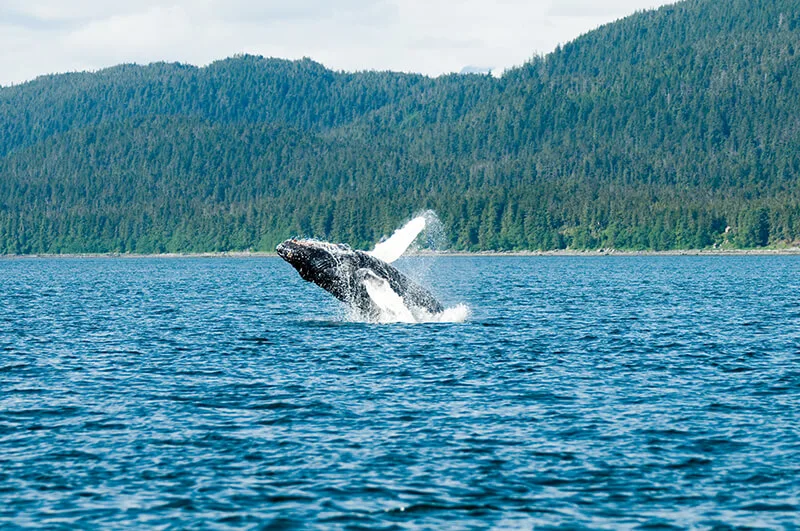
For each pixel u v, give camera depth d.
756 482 77.00
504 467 81.19
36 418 98.69
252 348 148.75
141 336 170.12
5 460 83.75
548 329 175.38
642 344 153.75
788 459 82.44
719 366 129.75
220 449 86.69
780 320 198.00
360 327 166.00
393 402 105.00
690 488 76.00
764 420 96.00
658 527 68.69
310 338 158.50
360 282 152.62
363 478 78.69
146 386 115.69
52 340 164.62
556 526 69.00
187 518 70.62
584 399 106.62
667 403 104.31
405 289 163.00
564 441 88.62
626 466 81.25
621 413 99.44
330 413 99.81
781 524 68.94
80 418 98.56
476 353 139.00
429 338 153.00
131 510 72.12
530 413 99.62
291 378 119.75
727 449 85.75
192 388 114.06
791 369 127.12
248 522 69.94
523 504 73.06
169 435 91.44
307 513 71.50
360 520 70.19
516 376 120.62
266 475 79.50
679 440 88.62
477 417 97.81
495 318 197.00
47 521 70.12
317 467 81.38
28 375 124.75
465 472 80.00
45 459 84.00
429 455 84.50
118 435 91.56
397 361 131.50
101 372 126.69
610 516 70.69
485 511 71.75
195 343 157.25
